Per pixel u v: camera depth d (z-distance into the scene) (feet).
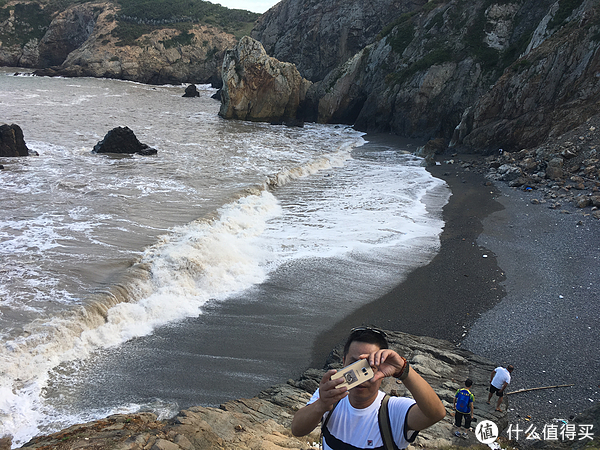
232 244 52.37
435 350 35.40
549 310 41.22
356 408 6.88
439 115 133.49
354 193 77.30
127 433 21.72
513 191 77.30
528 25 135.44
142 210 60.18
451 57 136.98
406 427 6.54
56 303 36.99
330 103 164.45
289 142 121.39
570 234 57.21
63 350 33.50
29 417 27.48
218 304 42.19
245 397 30.91
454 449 23.90
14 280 40.11
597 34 96.12
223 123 150.00
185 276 44.04
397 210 68.85
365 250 54.34
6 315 34.91
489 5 141.69
